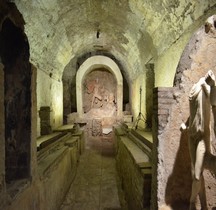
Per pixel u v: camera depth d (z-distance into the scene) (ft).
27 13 15.43
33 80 10.46
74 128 29.09
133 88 35.99
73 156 21.39
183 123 8.50
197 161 7.20
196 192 7.64
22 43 10.08
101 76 43.57
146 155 14.02
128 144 18.48
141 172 10.71
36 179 10.39
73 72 38.81
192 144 7.55
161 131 8.87
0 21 8.43
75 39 28.63
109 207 15.14
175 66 15.01
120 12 20.83
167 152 8.89
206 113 7.04
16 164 9.64
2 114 7.13
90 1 19.75
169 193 8.93
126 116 35.88
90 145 33.81
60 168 15.17
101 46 36.11
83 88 42.86
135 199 12.26
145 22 19.10
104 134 38.32
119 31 26.14
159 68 19.63
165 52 17.60
